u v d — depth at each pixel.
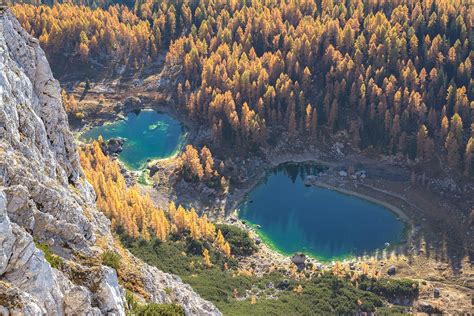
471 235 165.75
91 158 181.75
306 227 173.38
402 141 194.00
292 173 198.88
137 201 160.62
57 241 47.00
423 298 139.00
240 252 156.38
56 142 65.19
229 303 120.88
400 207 179.75
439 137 196.12
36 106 61.94
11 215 42.22
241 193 188.62
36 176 49.41
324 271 148.00
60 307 36.72
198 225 158.25
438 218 173.38
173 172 194.25
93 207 67.88
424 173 188.75
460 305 137.38
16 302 32.41
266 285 137.62
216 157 199.88
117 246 63.91
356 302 130.88
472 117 193.25
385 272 152.50
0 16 62.06
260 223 175.88
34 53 65.06
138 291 54.44
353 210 180.25
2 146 46.25
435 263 155.50
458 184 183.12
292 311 120.56
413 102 198.50
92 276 42.44
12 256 35.47
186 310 62.44
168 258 139.62
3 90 50.84
